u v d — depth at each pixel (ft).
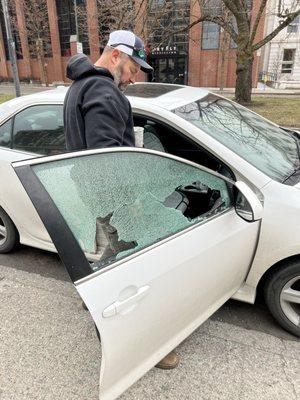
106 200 4.95
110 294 4.45
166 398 6.15
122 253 4.92
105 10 46.44
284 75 105.60
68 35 100.53
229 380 6.48
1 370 6.68
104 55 6.44
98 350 7.10
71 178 4.56
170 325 5.55
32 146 9.27
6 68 113.91
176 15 56.34
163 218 5.70
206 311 6.49
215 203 6.62
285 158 8.28
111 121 5.65
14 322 7.86
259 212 6.24
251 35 40.45
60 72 104.94
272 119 32.89
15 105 9.69
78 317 8.00
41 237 9.37
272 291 7.37
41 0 98.63
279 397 6.16
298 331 7.39
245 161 7.33
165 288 5.20
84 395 6.18
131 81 6.68
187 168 6.17
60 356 6.97
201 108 8.59
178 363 6.81
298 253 6.83
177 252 5.44
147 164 5.57
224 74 87.30
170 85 10.56
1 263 10.22
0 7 104.78
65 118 6.24
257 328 7.77
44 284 9.23
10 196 9.35
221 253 6.16
